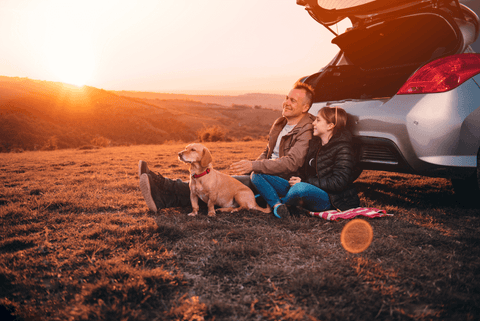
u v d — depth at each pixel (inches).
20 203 137.4
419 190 162.4
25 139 3110.2
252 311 58.7
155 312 58.4
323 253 84.8
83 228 106.7
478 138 107.0
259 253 85.0
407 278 70.7
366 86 148.2
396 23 126.9
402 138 109.7
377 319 56.7
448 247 88.6
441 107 105.6
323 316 57.2
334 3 135.9
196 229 104.2
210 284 69.1
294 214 120.0
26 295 64.5
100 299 61.1
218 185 120.1
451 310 58.9
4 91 4530.0
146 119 5059.1
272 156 147.1
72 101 4724.4
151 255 81.8
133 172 244.8
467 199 125.0
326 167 119.5
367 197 146.8
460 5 116.7
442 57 107.9
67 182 196.4
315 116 136.6
